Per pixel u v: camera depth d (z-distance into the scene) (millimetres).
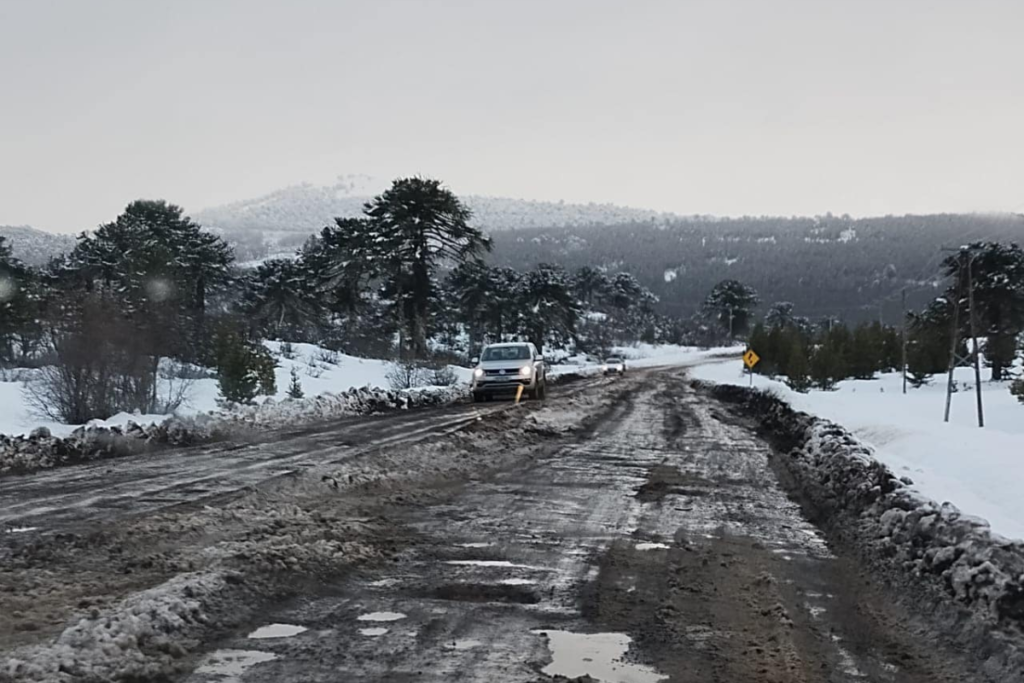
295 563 7934
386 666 5578
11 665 5113
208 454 15781
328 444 17422
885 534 10109
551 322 90125
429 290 54062
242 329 37062
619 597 7496
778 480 15461
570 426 24984
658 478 15141
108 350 22656
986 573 7527
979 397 24938
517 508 11789
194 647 5844
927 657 6254
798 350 53781
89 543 8406
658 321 174625
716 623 6844
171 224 52906
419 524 10398
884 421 22547
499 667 5609
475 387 33312
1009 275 51781
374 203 53625
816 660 6047
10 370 34000
